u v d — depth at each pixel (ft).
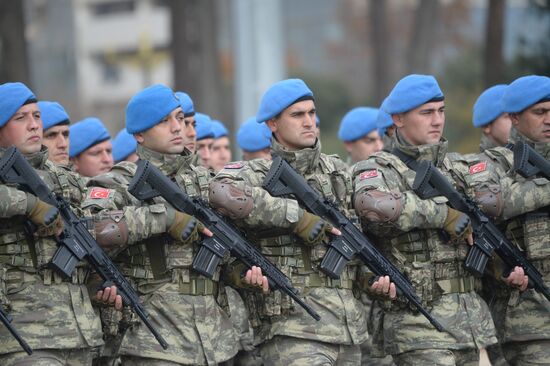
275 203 62.49
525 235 71.10
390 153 68.69
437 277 66.85
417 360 66.13
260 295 64.23
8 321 56.34
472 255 67.56
